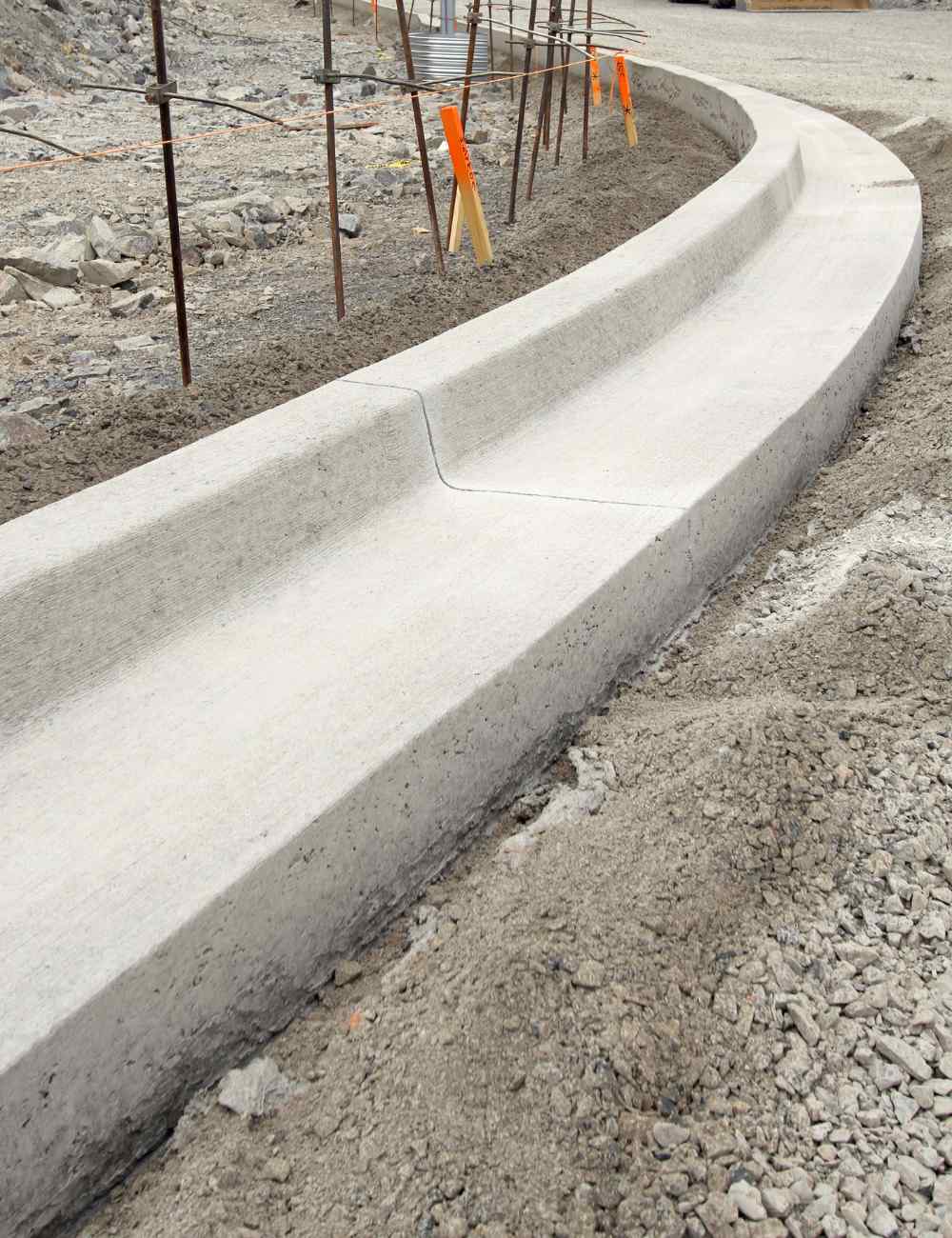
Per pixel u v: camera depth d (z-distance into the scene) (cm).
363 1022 238
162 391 510
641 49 1750
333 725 279
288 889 245
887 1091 216
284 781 261
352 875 262
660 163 1031
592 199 859
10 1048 196
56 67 1427
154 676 304
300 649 314
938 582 363
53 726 284
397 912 277
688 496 384
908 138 1040
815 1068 221
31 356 584
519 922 246
